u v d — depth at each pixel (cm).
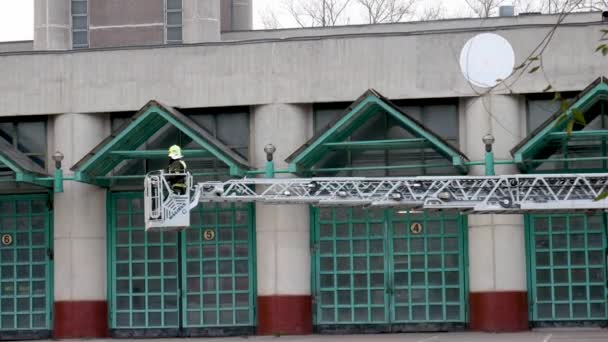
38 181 3017
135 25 3700
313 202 2702
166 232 3100
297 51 3025
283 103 3020
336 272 3025
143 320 3089
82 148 3091
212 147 2888
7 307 3147
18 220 3158
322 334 3003
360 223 3030
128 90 3080
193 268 3084
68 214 3078
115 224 3112
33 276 3139
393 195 2673
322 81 3008
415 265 3006
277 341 2836
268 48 3034
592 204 2611
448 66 2961
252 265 3052
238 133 3073
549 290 2948
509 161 2845
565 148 2941
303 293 3003
